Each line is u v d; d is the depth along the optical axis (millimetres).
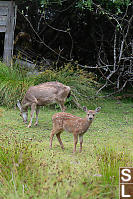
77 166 4754
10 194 3479
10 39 11305
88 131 7465
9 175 4031
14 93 9461
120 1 10438
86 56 15227
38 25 14188
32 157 4539
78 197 3400
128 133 7383
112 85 13375
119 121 8695
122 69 11641
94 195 3670
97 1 11797
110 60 14695
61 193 3461
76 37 14984
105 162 4504
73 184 3787
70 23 14445
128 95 12617
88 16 13898
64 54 14906
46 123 8109
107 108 10477
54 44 15133
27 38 13281
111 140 6676
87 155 5480
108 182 4074
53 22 14383
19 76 10133
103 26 14484
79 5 10953
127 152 5613
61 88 8312
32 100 7738
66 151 5715
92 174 4254
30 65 10953
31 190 3746
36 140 6426
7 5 11320
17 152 4648
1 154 4473
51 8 13773
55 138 6734
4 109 9109
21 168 4133
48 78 10289
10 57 11258
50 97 8047
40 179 3912
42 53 14648
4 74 10023
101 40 13656
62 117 5781
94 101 10664
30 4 13750
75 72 11219
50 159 5020
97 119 8820
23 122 7973
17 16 14141
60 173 4184
